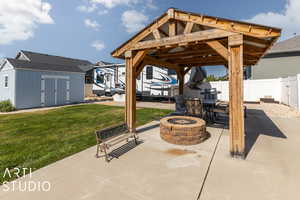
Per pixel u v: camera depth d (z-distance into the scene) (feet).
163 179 8.16
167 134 13.87
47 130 17.69
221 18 10.78
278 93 44.04
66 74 46.19
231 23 10.60
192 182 7.89
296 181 7.91
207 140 14.29
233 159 10.41
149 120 23.07
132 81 15.84
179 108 24.71
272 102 43.68
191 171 8.94
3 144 13.28
